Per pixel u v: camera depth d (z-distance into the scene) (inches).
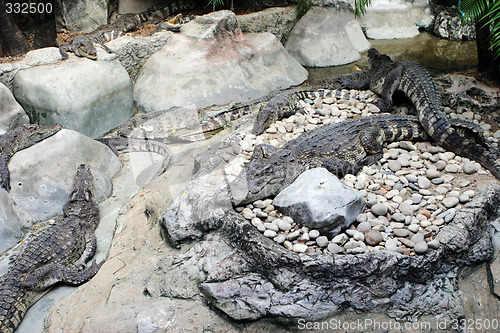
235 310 121.3
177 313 124.7
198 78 251.9
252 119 217.2
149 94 252.2
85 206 168.2
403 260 122.0
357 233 130.4
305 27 325.1
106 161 201.0
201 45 258.8
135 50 259.6
